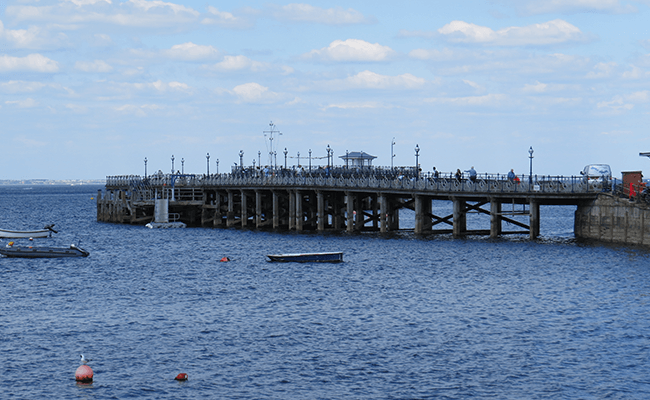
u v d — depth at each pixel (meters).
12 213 199.12
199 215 138.12
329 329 49.75
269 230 117.25
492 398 37.59
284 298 60.06
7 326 50.94
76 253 87.31
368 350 44.97
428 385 39.28
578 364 42.12
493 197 92.56
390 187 101.19
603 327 49.12
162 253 90.69
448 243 92.56
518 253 82.12
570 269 70.62
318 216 112.50
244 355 44.25
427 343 46.25
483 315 52.97
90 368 40.22
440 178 96.44
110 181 168.62
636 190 84.12
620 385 39.06
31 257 86.19
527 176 90.31
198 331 49.50
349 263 78.44
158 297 61.25
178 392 38.53
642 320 50.66
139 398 37.84
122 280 70.06
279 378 40.38
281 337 47.88
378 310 55.12
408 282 66.38
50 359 43.62
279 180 117.06
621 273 67.62
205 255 88.12
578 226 91.06
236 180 124.75
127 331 49.59
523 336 47.44
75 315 54.41
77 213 199.38
